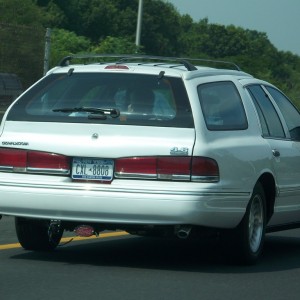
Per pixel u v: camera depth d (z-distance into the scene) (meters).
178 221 14.89
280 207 17.52
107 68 16.36
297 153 18.12
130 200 14.89
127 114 15.48
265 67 100.06
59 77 16.47
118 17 129.88
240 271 16.00
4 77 37.00
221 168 15.24
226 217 15.41
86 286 14.09
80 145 15.24
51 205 15.23
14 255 17.06
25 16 70.06
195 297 13.55
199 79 16.02
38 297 13.23
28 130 15.66
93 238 19.75
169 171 14.96
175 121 15.28
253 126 16.75
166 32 136.00
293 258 18.06
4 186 15.45
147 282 14.56
